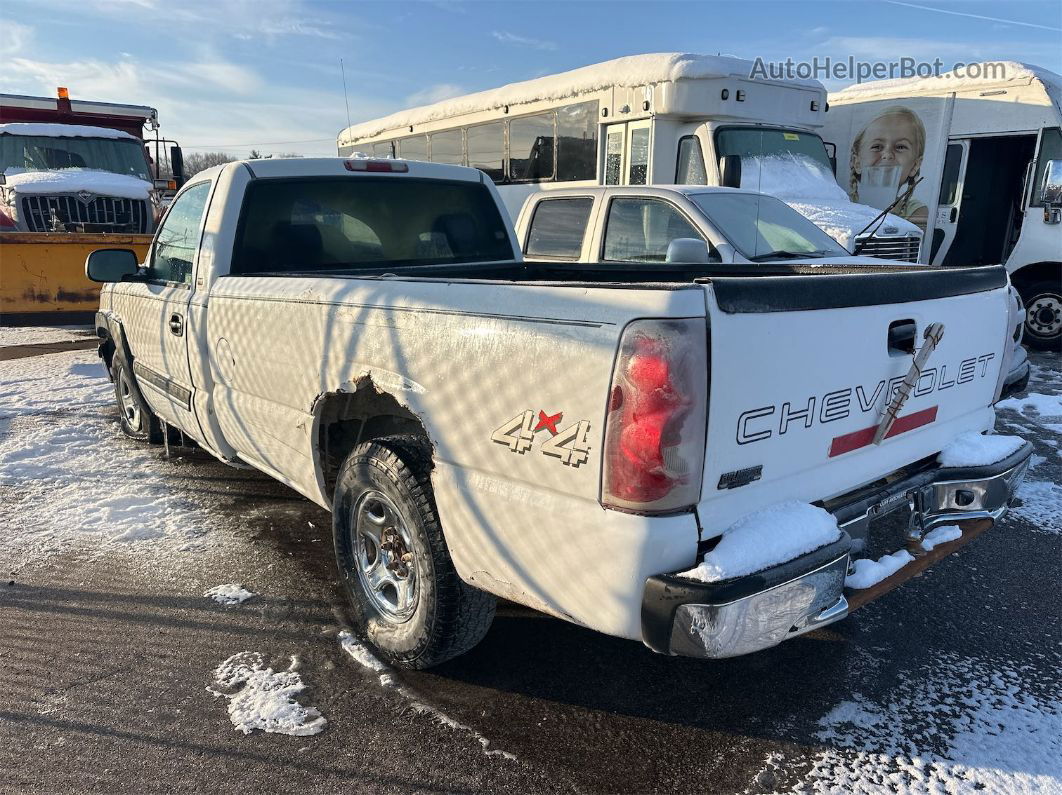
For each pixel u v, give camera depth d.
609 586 2.25
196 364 4.26
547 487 2.38
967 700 2.97
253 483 5.27
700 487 2.21
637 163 9.55
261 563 4.10
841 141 12.49
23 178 11.95
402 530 3.04
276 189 4.21
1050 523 4.62
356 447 3.12
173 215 4.83
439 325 2.68
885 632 3.46
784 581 2.23
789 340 2.37
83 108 13.78
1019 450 3.29
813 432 2.53
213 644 3.34
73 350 10.27
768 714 2.88
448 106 12.83
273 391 3.64
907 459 3.00
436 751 2.69
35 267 10.12
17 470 5.45
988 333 3.32
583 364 2.24
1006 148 12.03
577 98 10.27
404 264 4.67
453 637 2.90
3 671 3.14
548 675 3.12
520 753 2.68
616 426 2.17
